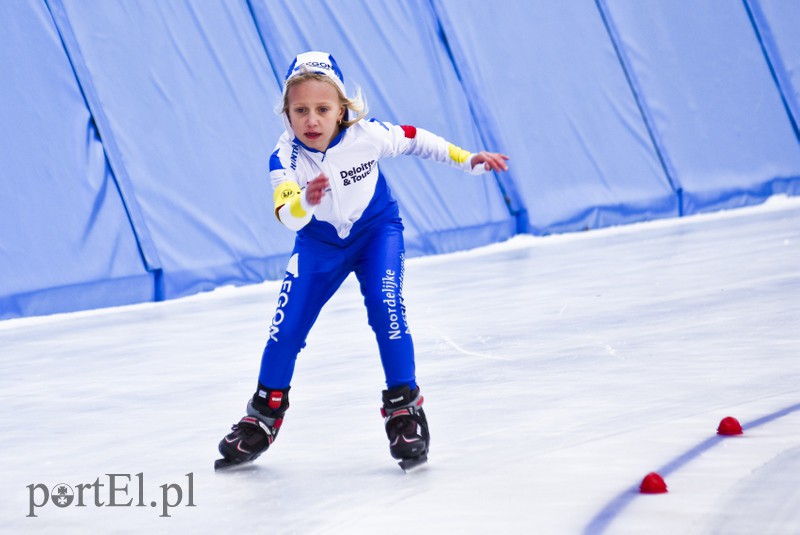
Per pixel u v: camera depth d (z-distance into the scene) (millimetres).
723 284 21344
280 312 9961
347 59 38562
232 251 32156
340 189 9906
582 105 45500
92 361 17969
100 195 29859
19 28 30172
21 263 27578
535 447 9453
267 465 9766
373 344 17516
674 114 48750
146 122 31906
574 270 27766
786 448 8664
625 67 47688
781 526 6766
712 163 49219
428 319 20047
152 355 18141
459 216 39531
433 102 40469
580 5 47250
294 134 9961
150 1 33719
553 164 43500
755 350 13703
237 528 7738
